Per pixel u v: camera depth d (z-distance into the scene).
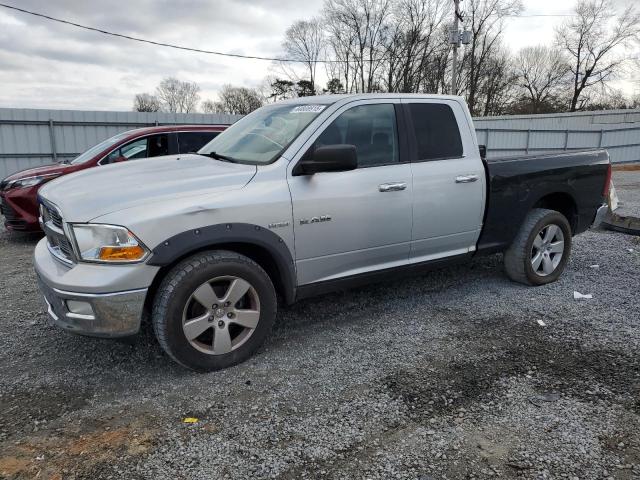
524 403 2.91
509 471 2.34
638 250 6.61
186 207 3.06
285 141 3.69
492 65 50.94
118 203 3.02
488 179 4.52
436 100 4.39
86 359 3.54
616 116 30.75
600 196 5.43
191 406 2.92
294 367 3.39
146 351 3.65
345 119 3.83
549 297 4.75
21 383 3.20
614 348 3.63
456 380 3.19
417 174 4.09
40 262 3.33
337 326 4.10
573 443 2.54
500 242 4.77
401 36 45.31
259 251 3.51
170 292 3.04
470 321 4.18
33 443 2.58
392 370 3.34
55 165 7.84
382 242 3.97
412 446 2.53
